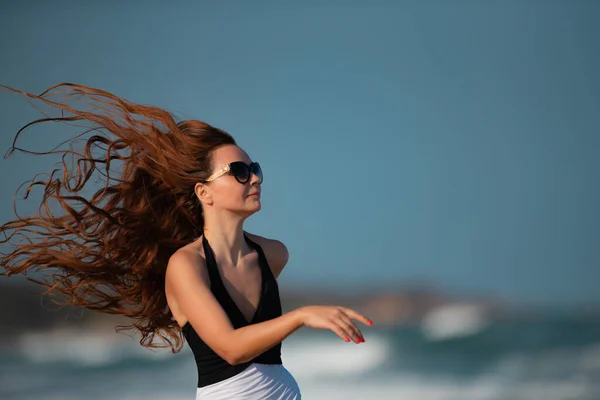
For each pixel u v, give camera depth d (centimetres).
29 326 9294
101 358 7812
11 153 1491
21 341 9019
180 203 1394
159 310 1453
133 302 1469
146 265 1412
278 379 1309
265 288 1342
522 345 8794
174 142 1355
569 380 6475
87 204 1403
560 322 10469
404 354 8394
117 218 1417
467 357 8181
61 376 7069
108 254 1426
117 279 1434
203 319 1205
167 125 1367
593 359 7550
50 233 1470
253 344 1130
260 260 1362
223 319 1195
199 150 1342
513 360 7806
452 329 9900
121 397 5838
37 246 1456
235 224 1330
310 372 7131
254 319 1318
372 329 10419
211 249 1308
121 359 7700
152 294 1441
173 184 1352
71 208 1412
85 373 7169
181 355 7788
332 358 7756
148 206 1417
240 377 1277
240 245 1343
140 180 1424
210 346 1201
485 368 7381
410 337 9225
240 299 1311
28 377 7062
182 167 1337
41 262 1443
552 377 6681
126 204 1428
